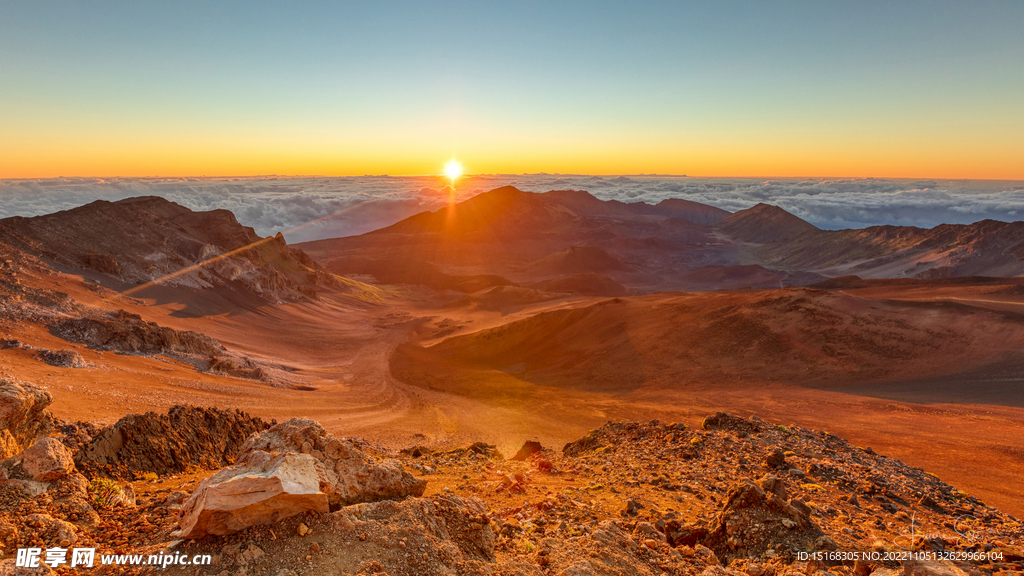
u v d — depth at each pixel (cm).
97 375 4869
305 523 687
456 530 804
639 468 1856
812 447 2028
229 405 5156
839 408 5022
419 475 1688
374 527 718
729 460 1888
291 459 746
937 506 1408
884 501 1427
